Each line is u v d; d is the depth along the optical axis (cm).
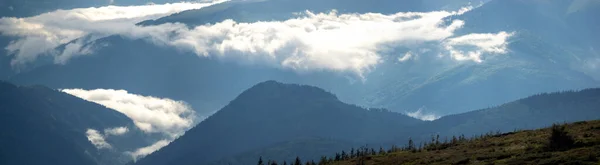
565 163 13638
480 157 15850
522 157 14925
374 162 18812
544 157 14562
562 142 15450
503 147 16788
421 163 16875
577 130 16900
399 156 18850
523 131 19300
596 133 16100
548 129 18362
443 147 19100
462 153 17125
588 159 13562
